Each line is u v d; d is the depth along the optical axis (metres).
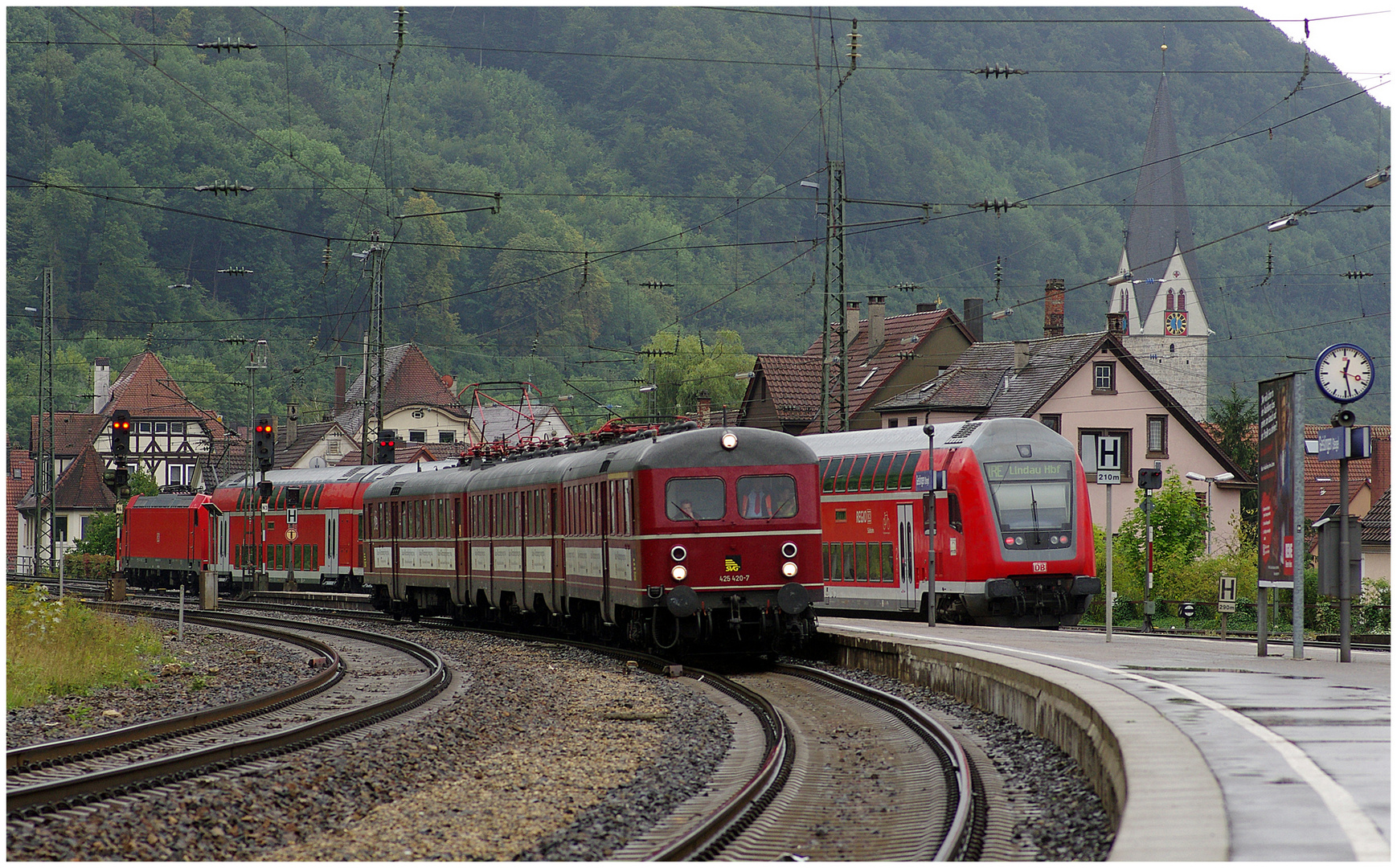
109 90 162.88
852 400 113.88
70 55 166.38
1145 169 186.00
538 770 25.73
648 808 22.16
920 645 37.44
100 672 40.44
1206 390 186.00
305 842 20.25
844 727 30.52
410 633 57.72
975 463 54.25
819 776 24.72
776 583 42.25
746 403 120.62
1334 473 114.50
